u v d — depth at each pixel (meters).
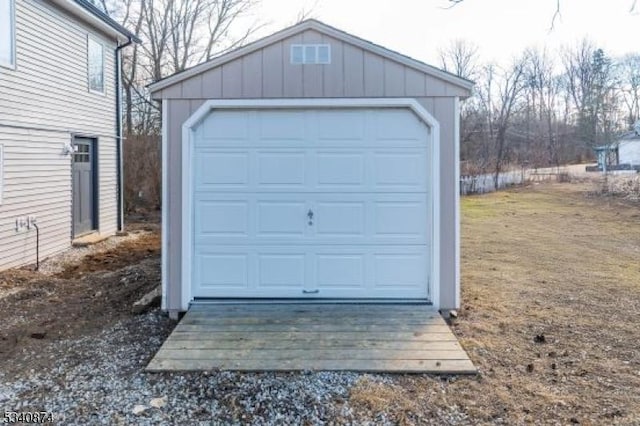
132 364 4.30
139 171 17.16
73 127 10.20
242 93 5.45
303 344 4.50
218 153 5.57
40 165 9.05
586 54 38.72
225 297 5.62
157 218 16.03
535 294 6.61
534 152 34.56
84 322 5.56
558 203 18.14
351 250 5.63
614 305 6.12
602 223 13.49
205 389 3.75
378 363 4.13
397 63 5.43
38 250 8.88
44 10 9.07
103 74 11.57
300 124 5.57
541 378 4.01
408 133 5.57
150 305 5.93
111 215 12.15
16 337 5.05
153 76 21.83
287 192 5.60
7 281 7.38
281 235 5.62
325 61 5.45
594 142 35.41
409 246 5.63
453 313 5.57
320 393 3.69
